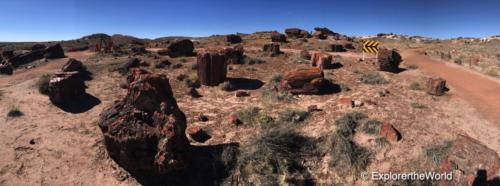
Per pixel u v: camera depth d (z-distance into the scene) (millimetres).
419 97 18172
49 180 11367
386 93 18984
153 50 45781
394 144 12195
